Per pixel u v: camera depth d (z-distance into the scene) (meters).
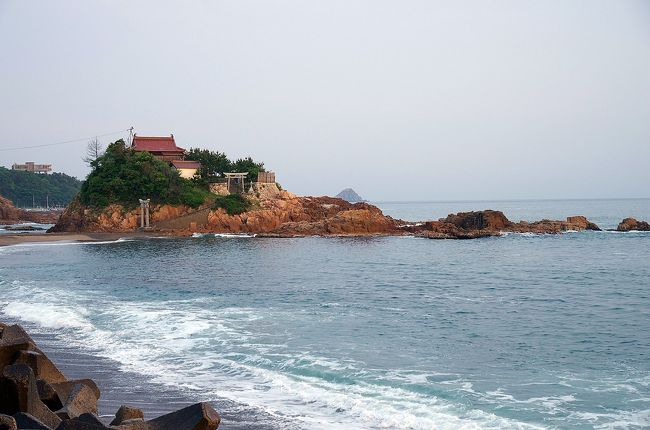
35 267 54.19
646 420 14.84
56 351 21.83
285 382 17.86
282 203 107.06
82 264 57.06
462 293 38.09
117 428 10.87
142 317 28.42
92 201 105.00
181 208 105.00
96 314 29.31
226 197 105.81
